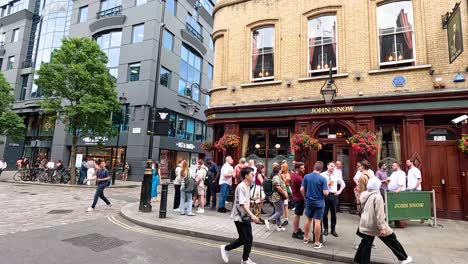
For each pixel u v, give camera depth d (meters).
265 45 12.49
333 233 6.67
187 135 29.45
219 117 12.55
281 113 11.29
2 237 6.00
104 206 10.52
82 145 24.97
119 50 25.28
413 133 9.28
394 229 7.57
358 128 9.99
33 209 9.30
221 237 6.41
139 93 23.47
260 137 12.11
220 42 13.55
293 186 6.71
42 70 17.64
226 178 9.42
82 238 6.16
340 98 10.23
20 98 30.64
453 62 9.16
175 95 27.02
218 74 13.34
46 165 21.28
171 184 21.97
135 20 24.91
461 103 8.81
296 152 10.73
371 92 10.08
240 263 5.02
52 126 27.73
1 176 22.72
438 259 5.16
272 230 7.18
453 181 8.91
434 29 9.56
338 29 11.03
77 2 28.19
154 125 9.50
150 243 6.03
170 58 26.36
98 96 18.19
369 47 10.37
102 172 9.80
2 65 32.44
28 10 32.22
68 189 15.44
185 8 29.06
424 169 9.05
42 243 5.69
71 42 18.36
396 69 9.78
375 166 9.54
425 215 7.86
